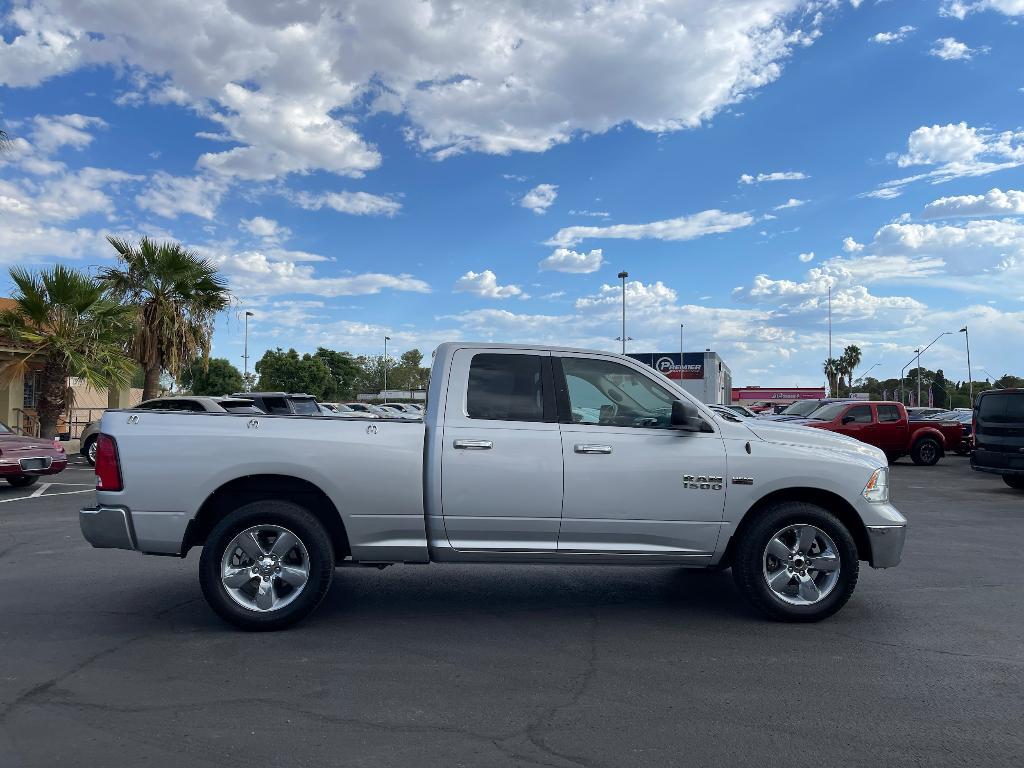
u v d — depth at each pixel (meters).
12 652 5.00
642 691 4.40
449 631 5.53
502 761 3.54
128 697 4.26
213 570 5.39
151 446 5.42
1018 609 6.21
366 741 3.74
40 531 9.51
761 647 5.20
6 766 3.46
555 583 7.03
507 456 5.56
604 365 5.93
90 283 19.45
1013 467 14.40
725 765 3.52
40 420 19.48
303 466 5.45
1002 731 3.89
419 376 81.94
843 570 5.72
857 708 4.17
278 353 63.91
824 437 6.06
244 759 3.55
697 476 5.68
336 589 6.75
